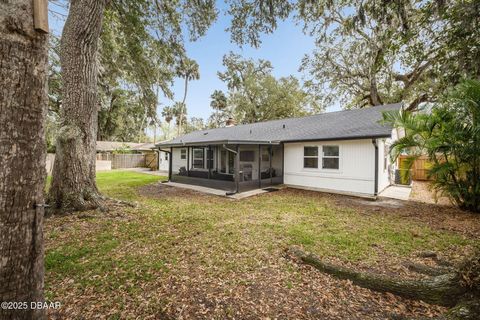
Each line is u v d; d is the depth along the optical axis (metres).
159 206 6.99
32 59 1.30
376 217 5.85
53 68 10.99
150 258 3.47
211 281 2.88
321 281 2.88
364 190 8.70
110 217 5.51
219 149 14.77
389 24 6.93
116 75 10.03
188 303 2.47
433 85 12.02
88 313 2.30
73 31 5.72
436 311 2.23
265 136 12.26
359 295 2.58
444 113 6.20
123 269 3.15
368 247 3.91
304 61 17.53
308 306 2.42
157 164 21.62
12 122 1.24
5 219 1.25
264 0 6.46
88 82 5.99
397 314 2.24
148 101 10.08
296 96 27.12
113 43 8.34
